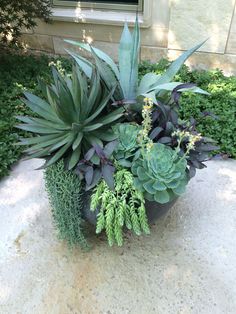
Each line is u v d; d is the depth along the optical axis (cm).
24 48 386
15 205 220
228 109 265
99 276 180
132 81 194
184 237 198
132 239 197
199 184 230
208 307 167
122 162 165
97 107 180
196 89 176
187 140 172
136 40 189
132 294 173
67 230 181
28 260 189
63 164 168
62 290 175
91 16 336
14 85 301
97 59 184
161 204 175
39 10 314
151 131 175
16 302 171
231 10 294
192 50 187
